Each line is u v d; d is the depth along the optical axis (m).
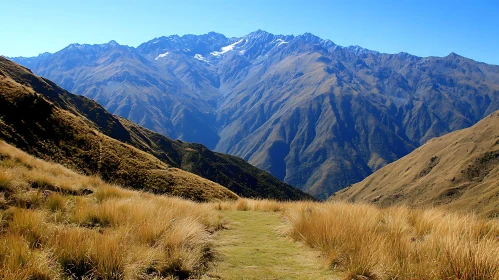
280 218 13.41
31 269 4.80
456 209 10.63
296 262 6.72
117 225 7.74
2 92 36.44
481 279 5.35
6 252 5.14
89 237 6.25
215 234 9.69
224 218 12.70
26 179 11.55
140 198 12.76
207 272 6.00
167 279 5.54
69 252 5.51
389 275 5.68
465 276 5.37
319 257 7.01
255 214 14.82
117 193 12.75
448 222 8.23
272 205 16.94
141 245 6.57
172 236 7.04
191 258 6.31
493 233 7.73
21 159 15.81
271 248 7.91
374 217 9.20
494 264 5.50
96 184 16.06
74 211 8.58
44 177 12.41
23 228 6.31
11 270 4.67
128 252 5.89
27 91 40.22
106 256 5.48
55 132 38.41
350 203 13.05
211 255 7.10
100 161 38.97
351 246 6.66
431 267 5.64
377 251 6.29
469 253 5.75
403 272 5.60
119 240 6.25
